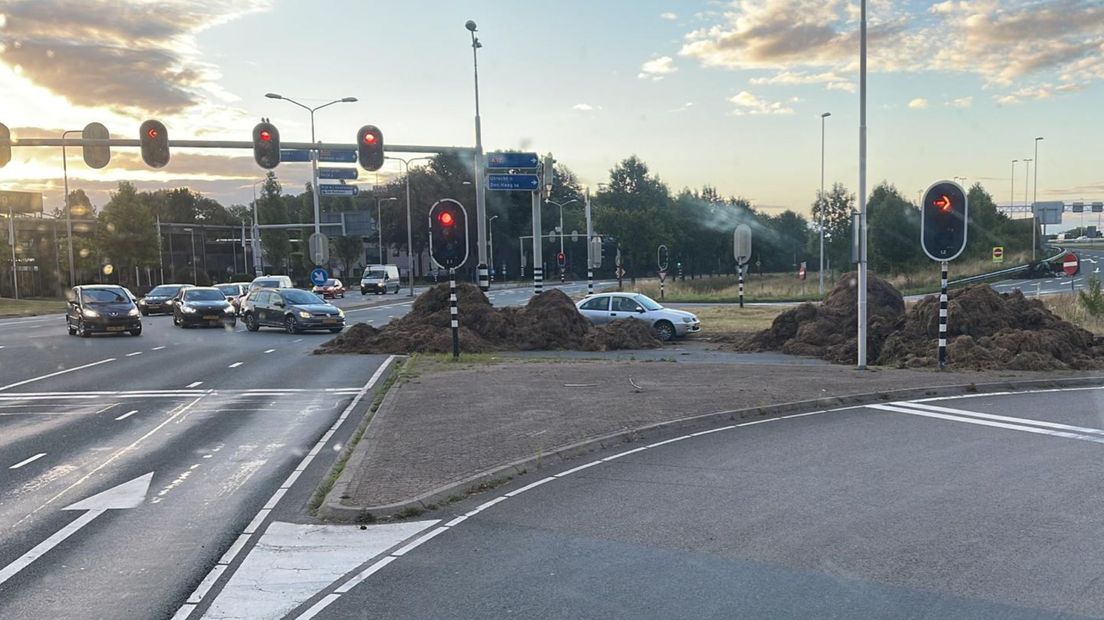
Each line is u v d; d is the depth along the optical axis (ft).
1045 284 161.27
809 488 25.39
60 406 44.45
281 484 27.32
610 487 25.98
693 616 15.89
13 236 194.49
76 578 18.80
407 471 27.43
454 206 62.95
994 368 53.11
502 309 83.97
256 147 73.10
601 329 78.02
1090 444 31.24
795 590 17.15
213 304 111.55
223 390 50.42
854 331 70.54
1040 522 21.54
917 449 30.81
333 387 51.72
